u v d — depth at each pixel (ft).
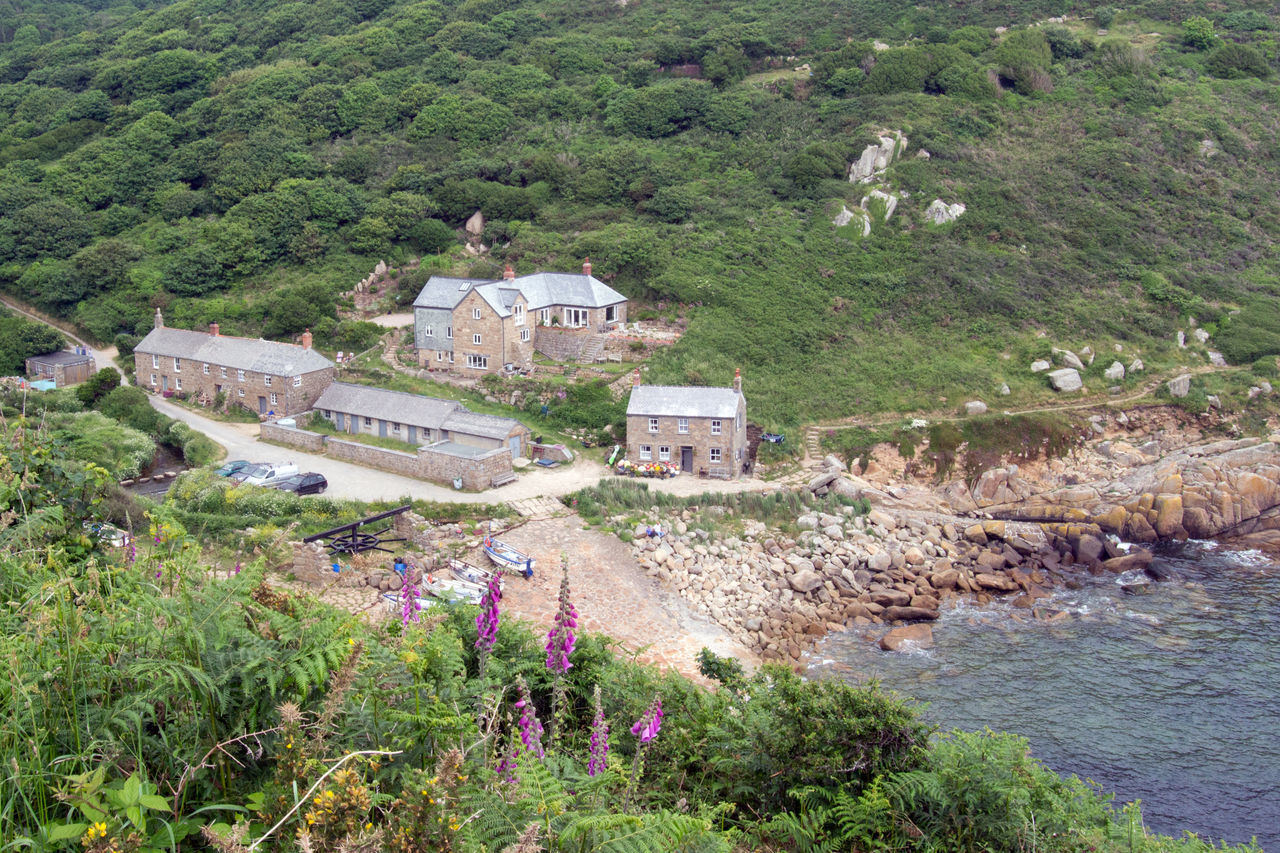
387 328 275.80
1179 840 86.53
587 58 416.26
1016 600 179.63
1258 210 329.72
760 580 176.76
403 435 219.00
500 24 444.55
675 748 62.90
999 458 228.84
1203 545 209.46
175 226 330.75
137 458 199.00
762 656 154.30
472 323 249.34
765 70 401.70
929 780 59.88
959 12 419.95
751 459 222.48
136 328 283.38
